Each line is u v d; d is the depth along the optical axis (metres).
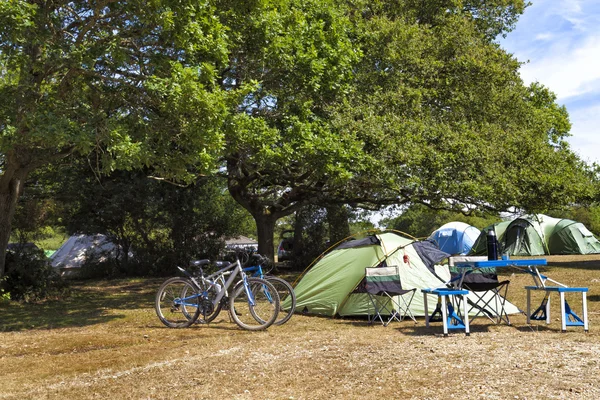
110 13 10.39
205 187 23.52
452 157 13.48
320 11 14.12
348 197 17.95
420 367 5.32
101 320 10.06
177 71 9.84
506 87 16.25
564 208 15.83
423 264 9.48
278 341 7.17
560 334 7.02
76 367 5.99
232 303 8.48
